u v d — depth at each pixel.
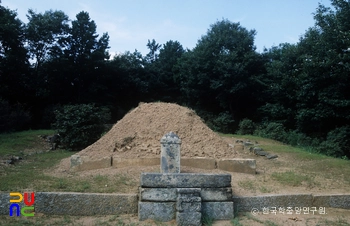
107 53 26.17
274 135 17.31
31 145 12.20
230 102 24.11
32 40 23.86
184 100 28.12
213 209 5.30
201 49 24.27
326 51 16.27
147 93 29.47
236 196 5.80
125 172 7.06
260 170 8.28
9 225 4.71
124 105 28.73
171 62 30.61
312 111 17.12
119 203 5.42
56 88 23.97
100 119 12.71
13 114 16.02
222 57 22.83
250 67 23.16
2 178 6.53
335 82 16.59
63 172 7.48
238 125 22.28
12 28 20.61
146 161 7.62
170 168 6.06
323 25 16.94
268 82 22.86
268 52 24.88
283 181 7.13
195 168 7.52
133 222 5.05
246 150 11.62
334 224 5.29
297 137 16.61
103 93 25.73
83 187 5.97
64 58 22.86
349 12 16.22
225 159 7.73
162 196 5.20
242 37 23.92
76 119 12.03
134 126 9.11
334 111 16.33
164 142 6.14
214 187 5.38
